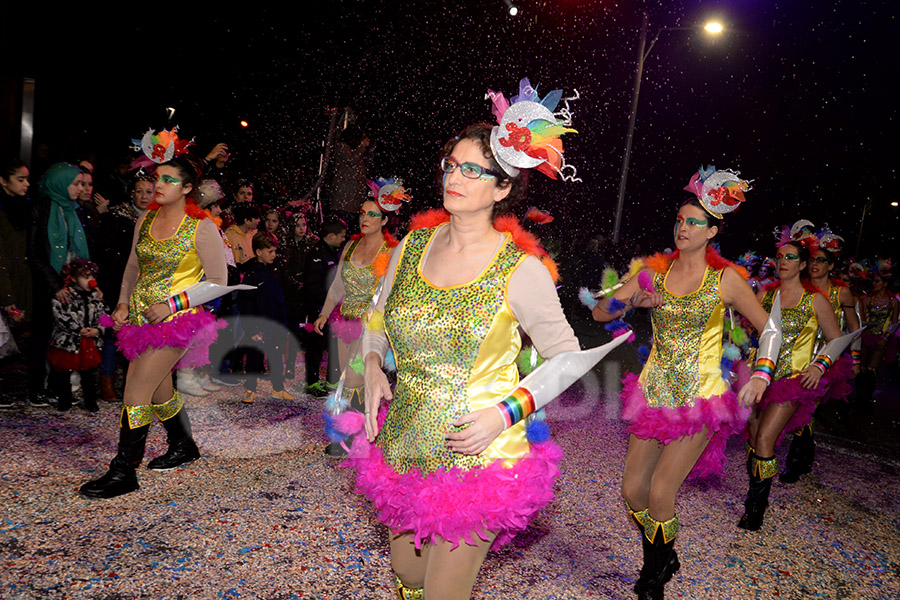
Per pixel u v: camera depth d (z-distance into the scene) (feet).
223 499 12.98
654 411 10.96
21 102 28.76
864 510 16.71
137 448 12.86
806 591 12.07
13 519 11.24
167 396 14.02
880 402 33.32
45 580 9.55
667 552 10.69
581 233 56.39
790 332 16.49
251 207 22.45
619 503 15.07
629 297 12.44
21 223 20.18
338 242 21.22
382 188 17.01
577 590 11.05
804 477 18.90
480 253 7.25
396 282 7.59
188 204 13.43
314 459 15.70
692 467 10.90
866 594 12.22
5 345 19.51
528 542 12.66
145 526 11.51
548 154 7.10
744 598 11.57
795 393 14.61
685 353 11.50
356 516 12.76
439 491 6.82
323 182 28.96
